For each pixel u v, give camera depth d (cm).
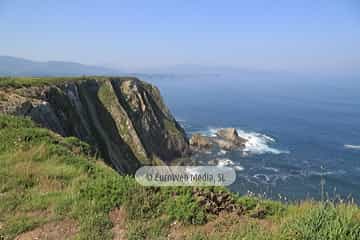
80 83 5891
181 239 616
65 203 761
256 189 4253
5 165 1052
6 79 4022
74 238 620
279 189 4306
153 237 618
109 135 5831
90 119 5434
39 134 1418
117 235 639
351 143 6931
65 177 994
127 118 6150
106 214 712
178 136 6938
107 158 5059
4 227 659
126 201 746
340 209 659
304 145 6756
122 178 881
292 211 786
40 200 789
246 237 591
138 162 5766
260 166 5341
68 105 4650
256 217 748
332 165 5391
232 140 6831
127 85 6975
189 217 687
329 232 558
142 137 6303
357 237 554
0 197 805
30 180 936
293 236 561
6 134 1341
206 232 646
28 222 678
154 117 6956
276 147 6600
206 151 6375
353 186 4453
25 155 1155
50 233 646
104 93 6391
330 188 4384
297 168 5219
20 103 3098
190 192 776
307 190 4294
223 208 757
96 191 798
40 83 4444
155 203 748
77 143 1597
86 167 1108
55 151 1238
